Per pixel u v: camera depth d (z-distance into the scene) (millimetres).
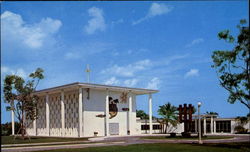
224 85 23297
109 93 52000
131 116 54594
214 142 31250
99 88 49250
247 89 22672
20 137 46094
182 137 40812
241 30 22422
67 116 52219
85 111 48594
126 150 22234
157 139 38156
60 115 54312
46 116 54875
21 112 42312
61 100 50000
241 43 22656
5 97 41562
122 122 53125
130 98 54500
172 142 31812
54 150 22750
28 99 42594
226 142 31016
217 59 23438
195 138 38781
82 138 41938
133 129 54812
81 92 46688
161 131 65250
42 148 25234
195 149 22609
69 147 26016
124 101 53969
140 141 34344
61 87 48688
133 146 25812
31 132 61312
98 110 50344
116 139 39250
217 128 59219
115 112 52188
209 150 21750
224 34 22906
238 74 22906
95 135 48750
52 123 56281
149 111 56438
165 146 25547
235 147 24328
